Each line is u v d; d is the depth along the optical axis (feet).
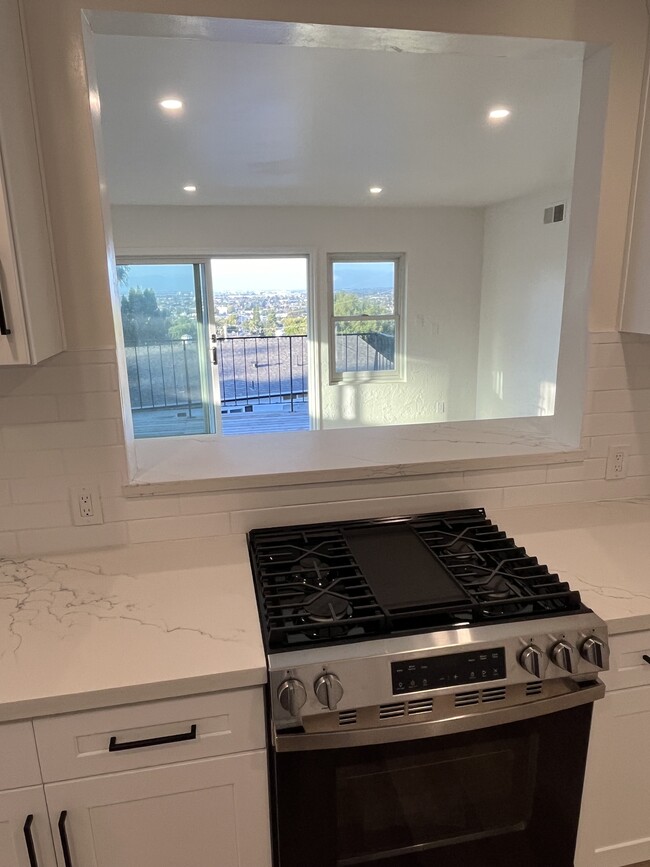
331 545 5.02
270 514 5.44
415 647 3.73
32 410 4.85
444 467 5.66
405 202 17.33
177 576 4.73
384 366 20.12
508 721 3.87
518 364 17.78
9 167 3.64
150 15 4.30
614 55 5.00
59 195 4.45
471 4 4.67
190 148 10.47
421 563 4.68
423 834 4.14
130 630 4.00
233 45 6.25
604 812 4.65
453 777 4.05
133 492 5.14
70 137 4.38
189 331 18.39
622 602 4.29
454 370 20.22
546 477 5.94
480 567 4.56
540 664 3.79
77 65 4.27
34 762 3.56
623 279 5.53
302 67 6.95
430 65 6.94
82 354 4.82
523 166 12.46
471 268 19.44
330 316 19.13
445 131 9.77
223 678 3.59
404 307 19.40
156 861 3.93
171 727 3.68
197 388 18.83
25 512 5.03
